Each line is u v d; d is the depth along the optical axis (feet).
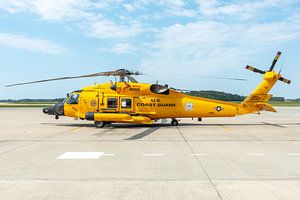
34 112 144.25
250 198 17.89
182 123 76.74
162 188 19.90
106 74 63.31
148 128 62.18
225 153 32.81
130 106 64.23
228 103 66.59
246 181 21.57
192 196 18.26
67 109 66.23
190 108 65.46
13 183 21.21
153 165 26.89
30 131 55.83
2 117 102.73
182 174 23.62
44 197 18.20
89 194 18.72
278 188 19.84
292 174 23.59
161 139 44.60
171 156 31.14
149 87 64.34
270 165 26.84
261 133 52.65
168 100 65.10
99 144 39.60
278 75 66.13
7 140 43.52
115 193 18.89
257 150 34.78
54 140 43.57
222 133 52.65
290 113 139.44
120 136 48.34
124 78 65.62
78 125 69.26
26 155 31.78
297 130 57.98
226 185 20.57
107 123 65.41
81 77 64.39
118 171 24.67
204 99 66.18
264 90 67.05
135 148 36.32
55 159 29.66
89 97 65.05
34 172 24.41
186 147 37.01
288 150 34.78
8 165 27.02
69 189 19.76
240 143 40.37
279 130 58.03
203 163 27.71
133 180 21.91
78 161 28.73
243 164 27.25
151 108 64.59
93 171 24.70
